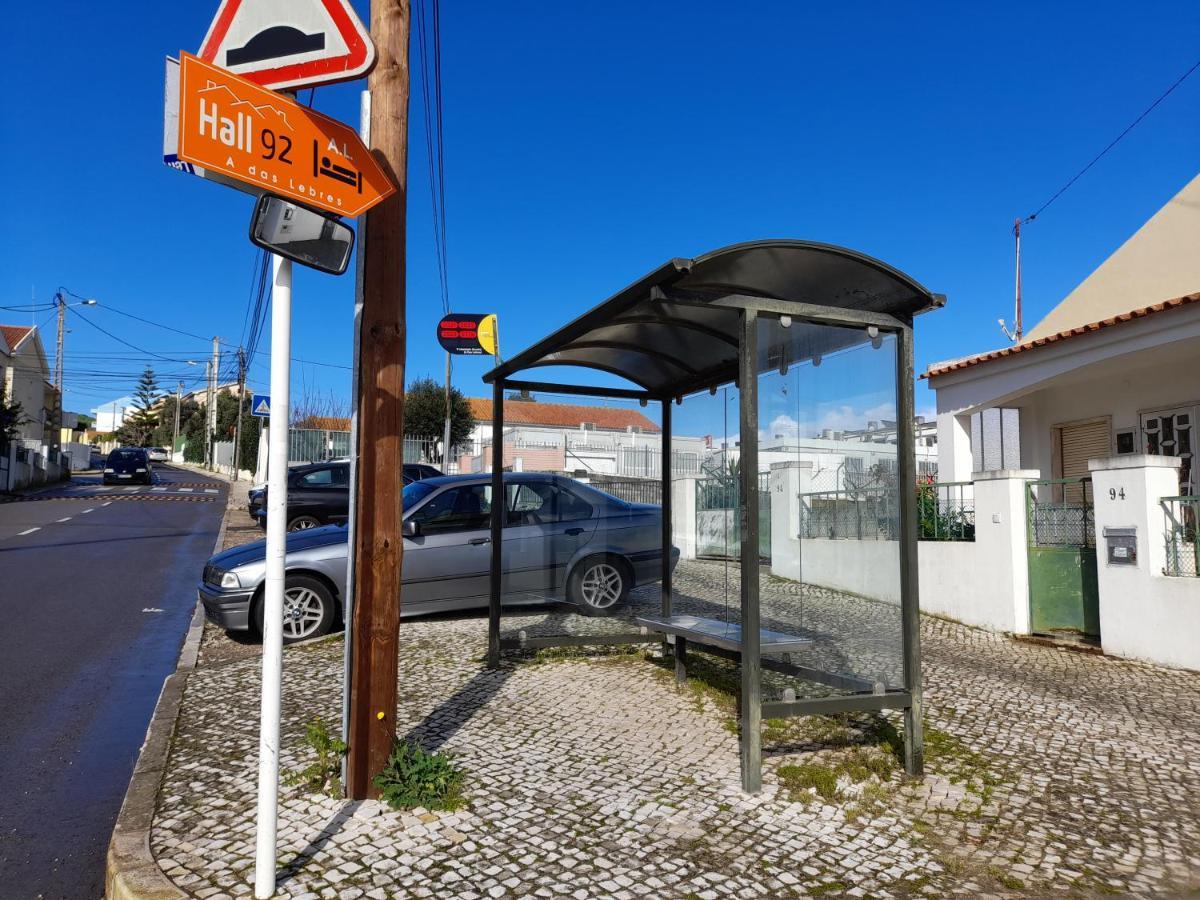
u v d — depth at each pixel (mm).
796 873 3320
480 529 8383
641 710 5445
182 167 3094
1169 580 6840
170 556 14336
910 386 4414
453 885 3170
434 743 4758
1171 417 10625
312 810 3805
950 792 4148
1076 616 7996
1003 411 13586
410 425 40719
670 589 6871
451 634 7824
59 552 14461
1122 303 13836
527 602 8094
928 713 5523
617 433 7891
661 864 3369
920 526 9758
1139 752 4754
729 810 3891
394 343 3951
